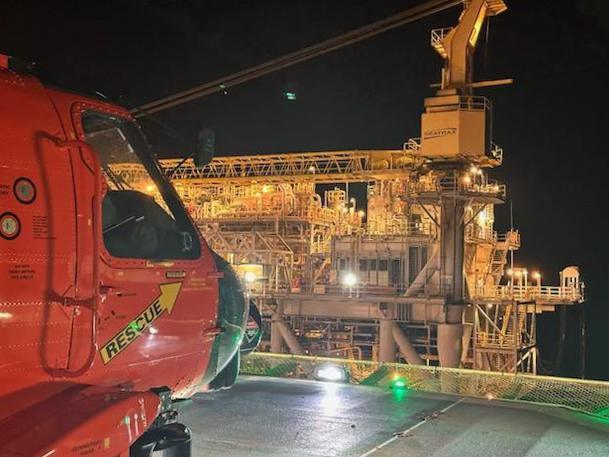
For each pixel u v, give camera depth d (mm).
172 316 4297
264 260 47688
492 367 40344
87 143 3680
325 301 41656
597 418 8906
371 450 7301
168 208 4535
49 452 2957
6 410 3262
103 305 3770
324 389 10609
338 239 45562
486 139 34094
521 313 45500
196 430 8023
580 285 46812
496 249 51188
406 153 44375
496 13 34125
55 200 3533
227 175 49281
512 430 8195
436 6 6027
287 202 49781
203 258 4676
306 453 7168
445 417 8836
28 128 3525
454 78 34219
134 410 3463
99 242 3715
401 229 45812
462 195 35438
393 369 11625
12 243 3301
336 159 46594
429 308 37906
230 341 5094
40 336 3400
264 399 9758
